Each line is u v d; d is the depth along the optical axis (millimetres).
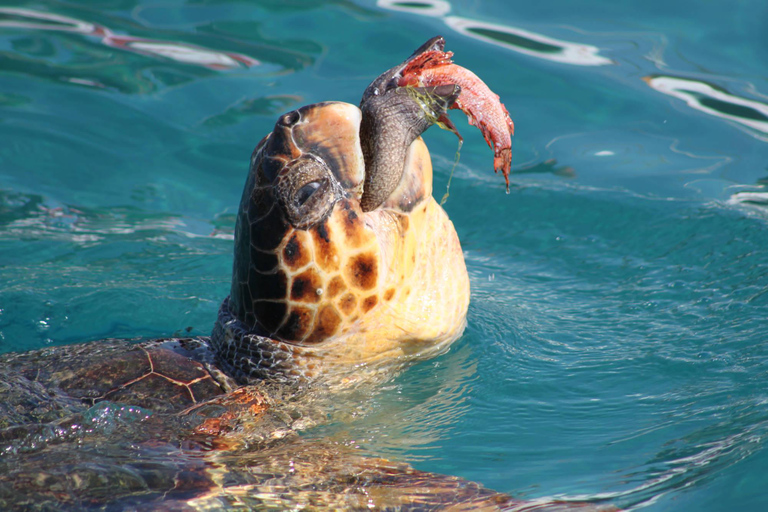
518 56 25859
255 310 11359
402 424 11750
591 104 24000
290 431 11227
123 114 24062
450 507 9547
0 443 10070
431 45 11336
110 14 29219
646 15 28609
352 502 9711
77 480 9672
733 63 25734
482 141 24078
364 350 11680
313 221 10680
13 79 25016
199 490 9742
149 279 17391
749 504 9211
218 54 26750
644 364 13227
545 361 13570
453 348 13438
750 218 18422
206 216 20641
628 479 10148
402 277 11555
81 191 21156
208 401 11219
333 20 28484
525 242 19250
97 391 11141
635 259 17875
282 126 10766
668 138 22547
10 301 15883
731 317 14438
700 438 10875
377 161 11102
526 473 10570
